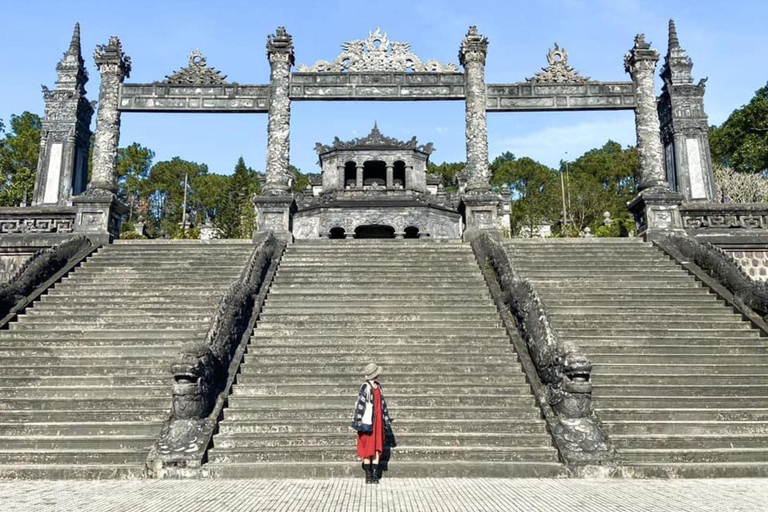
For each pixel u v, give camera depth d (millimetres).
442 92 21219
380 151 41594
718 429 9258
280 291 14219
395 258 16594
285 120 20547
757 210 18844
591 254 16766
